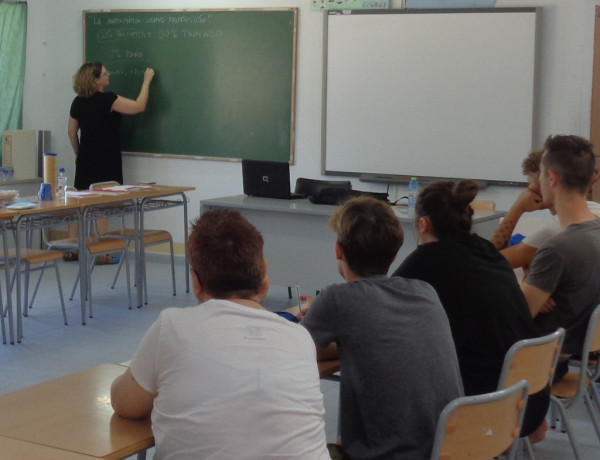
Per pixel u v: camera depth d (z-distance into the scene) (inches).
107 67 298.4
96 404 78.0
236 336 66.9
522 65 235.6
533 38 233.1
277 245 211.3
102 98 278.7
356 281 85.7
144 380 68.6
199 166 288.7
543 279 110.6
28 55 312.3
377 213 87.0
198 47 282.5
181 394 64.8
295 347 68.3
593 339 112.7
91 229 266.4
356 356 82.9
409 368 81.4
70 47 306.0
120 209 229.6
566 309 112.7
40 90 312.3
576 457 115.3
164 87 289.7
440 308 85.7
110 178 284.7
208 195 288.7
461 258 95.4
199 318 67.9
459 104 244.8
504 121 239.8
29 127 315.6
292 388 65.6
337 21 257.8
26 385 167.0
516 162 239.9
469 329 94.2
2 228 193.0
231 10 275.3
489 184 243.8
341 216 88.2
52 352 189.8
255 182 220.5
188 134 288.2
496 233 143.1
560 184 112.7
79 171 283.0
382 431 81.4
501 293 95.3
